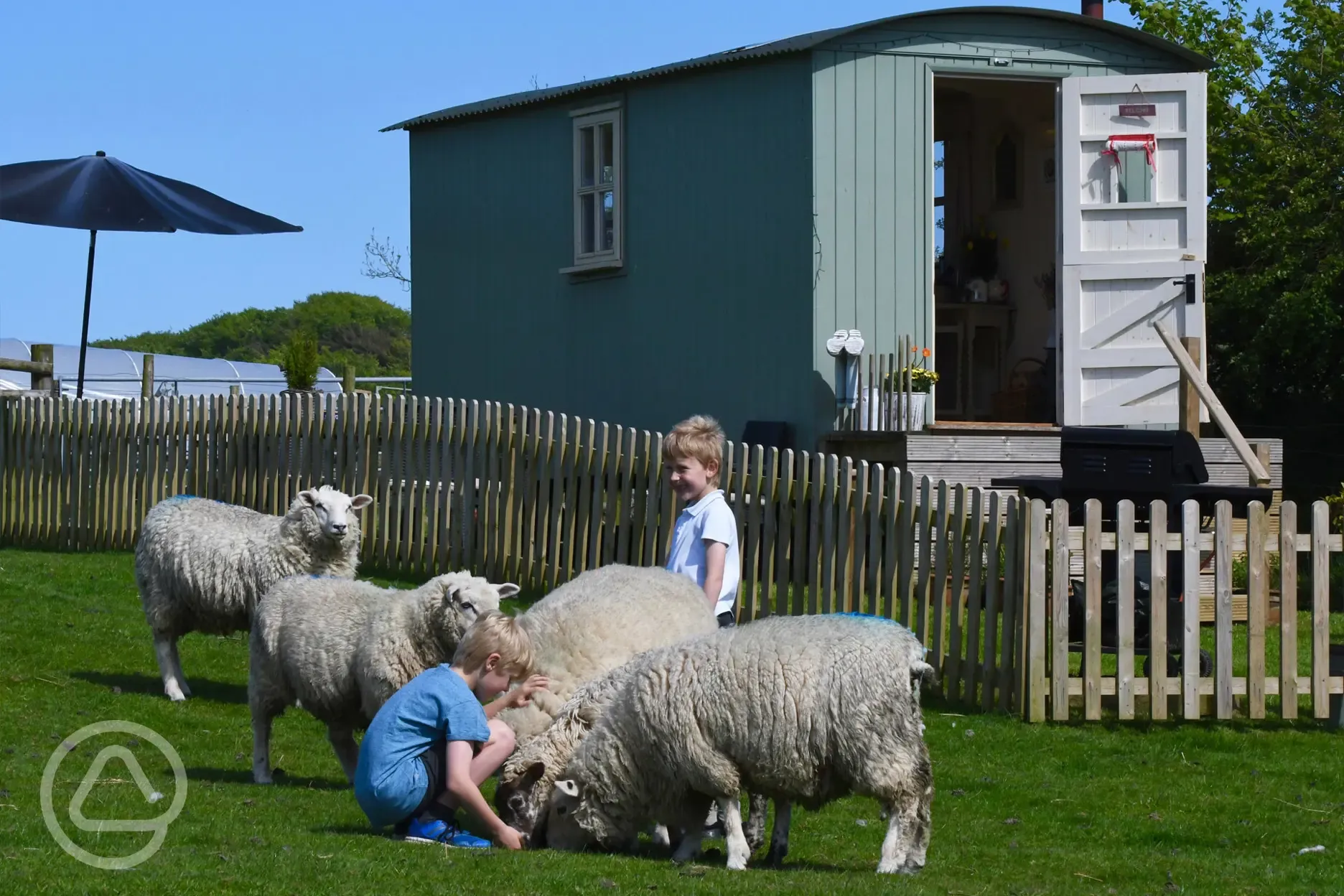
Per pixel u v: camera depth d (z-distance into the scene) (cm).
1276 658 1170
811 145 1473
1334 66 2527
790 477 1118
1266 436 2367
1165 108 1502
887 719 600
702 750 611
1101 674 993
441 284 1967
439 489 1419
